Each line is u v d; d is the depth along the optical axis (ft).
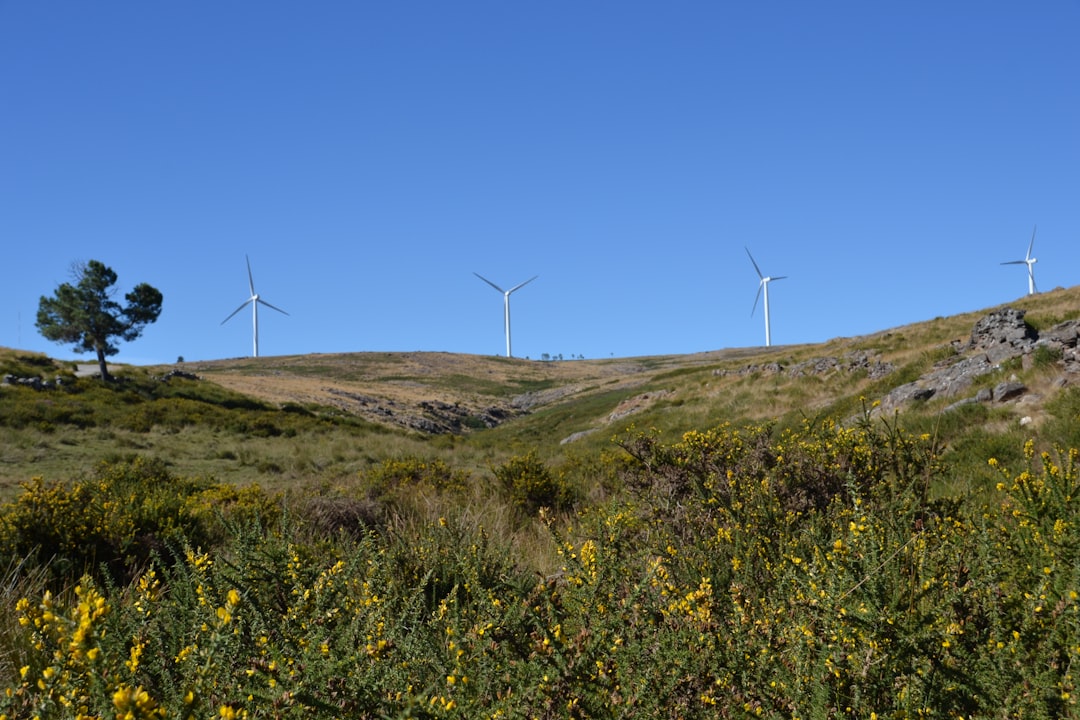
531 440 156.15
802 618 9.45
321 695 7.21
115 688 6.11
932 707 8.15
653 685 8.54
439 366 433.07
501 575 14.67
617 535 12.40
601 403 196.44
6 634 12.63
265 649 8.05
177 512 26.43
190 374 194.39
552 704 8.21
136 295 172.35
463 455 108.47
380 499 35.76
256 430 124.26
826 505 16.53
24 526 21.85
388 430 164.04
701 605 10.07
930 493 17.33
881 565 9.26
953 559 11.42
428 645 9.36
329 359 450.30
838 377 108.17
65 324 165.48
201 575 10.84
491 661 8.87
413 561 15.58
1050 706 8.26
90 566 21.59
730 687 8.85
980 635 9.12
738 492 17.35
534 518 33.06
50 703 6.58
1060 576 9.93
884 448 18.08
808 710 8.36
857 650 8.59
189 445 100.22
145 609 10.02
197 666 7.64
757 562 13.46
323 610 9.82
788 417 81.15
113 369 176.04
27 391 126.21
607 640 9.13
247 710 6.98
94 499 24.86
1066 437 35.09
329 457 96.84
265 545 12.00
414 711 7.12
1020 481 14.11
